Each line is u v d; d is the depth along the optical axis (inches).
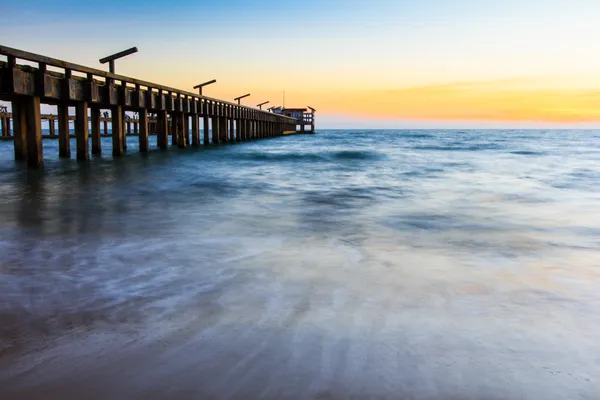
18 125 582.6
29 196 321.7
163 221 237.6
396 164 675.4
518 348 98.0
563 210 288.5
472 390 81.7
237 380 83.7
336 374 86.0
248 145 1264.8
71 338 100.3
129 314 113.5
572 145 1483.8
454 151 1069.8
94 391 80.4
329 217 256.1
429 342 99.8
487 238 209.2
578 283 142.7
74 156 724.7
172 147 1023.0
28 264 155.6
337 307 119.1
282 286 135.1
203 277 142.9
